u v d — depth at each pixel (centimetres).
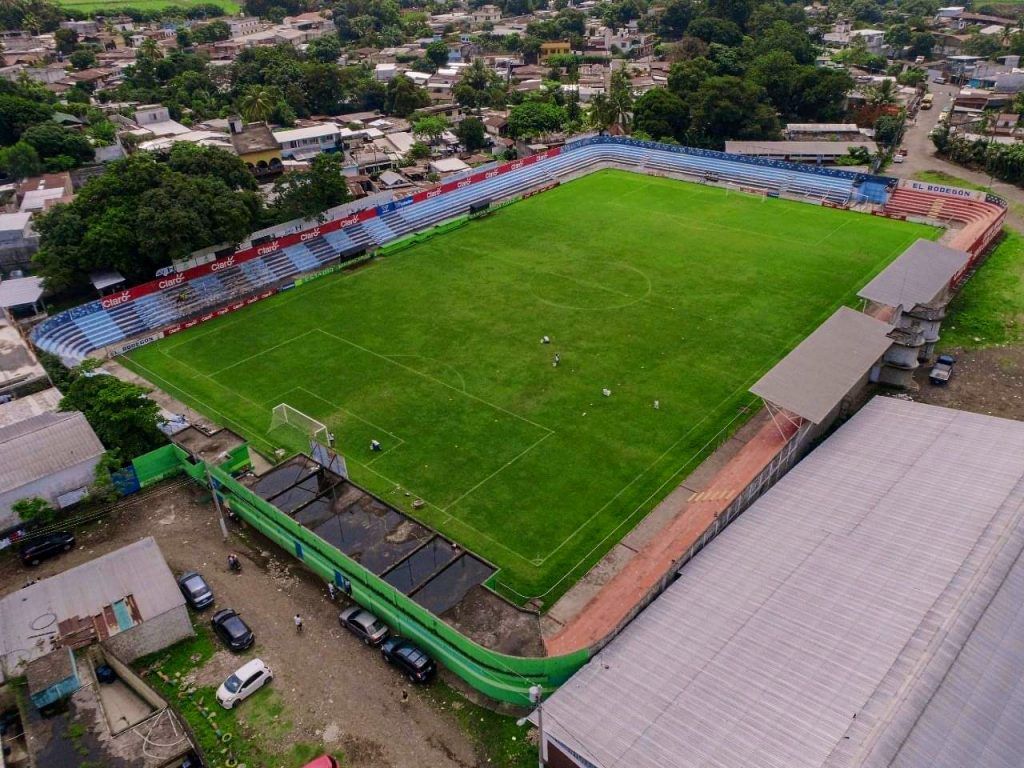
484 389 5956
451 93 16962
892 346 5734
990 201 9225
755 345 6462
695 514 4519
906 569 3491
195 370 6462
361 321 7175
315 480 4588
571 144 12100
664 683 3097
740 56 16625
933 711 2780
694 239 8938
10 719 3397
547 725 2961
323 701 3516
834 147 12256
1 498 4544
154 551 4131
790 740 2745
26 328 7300
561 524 4553
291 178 9025
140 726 3244
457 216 9912
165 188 7625
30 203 9181
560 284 7800
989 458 4234
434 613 3584
